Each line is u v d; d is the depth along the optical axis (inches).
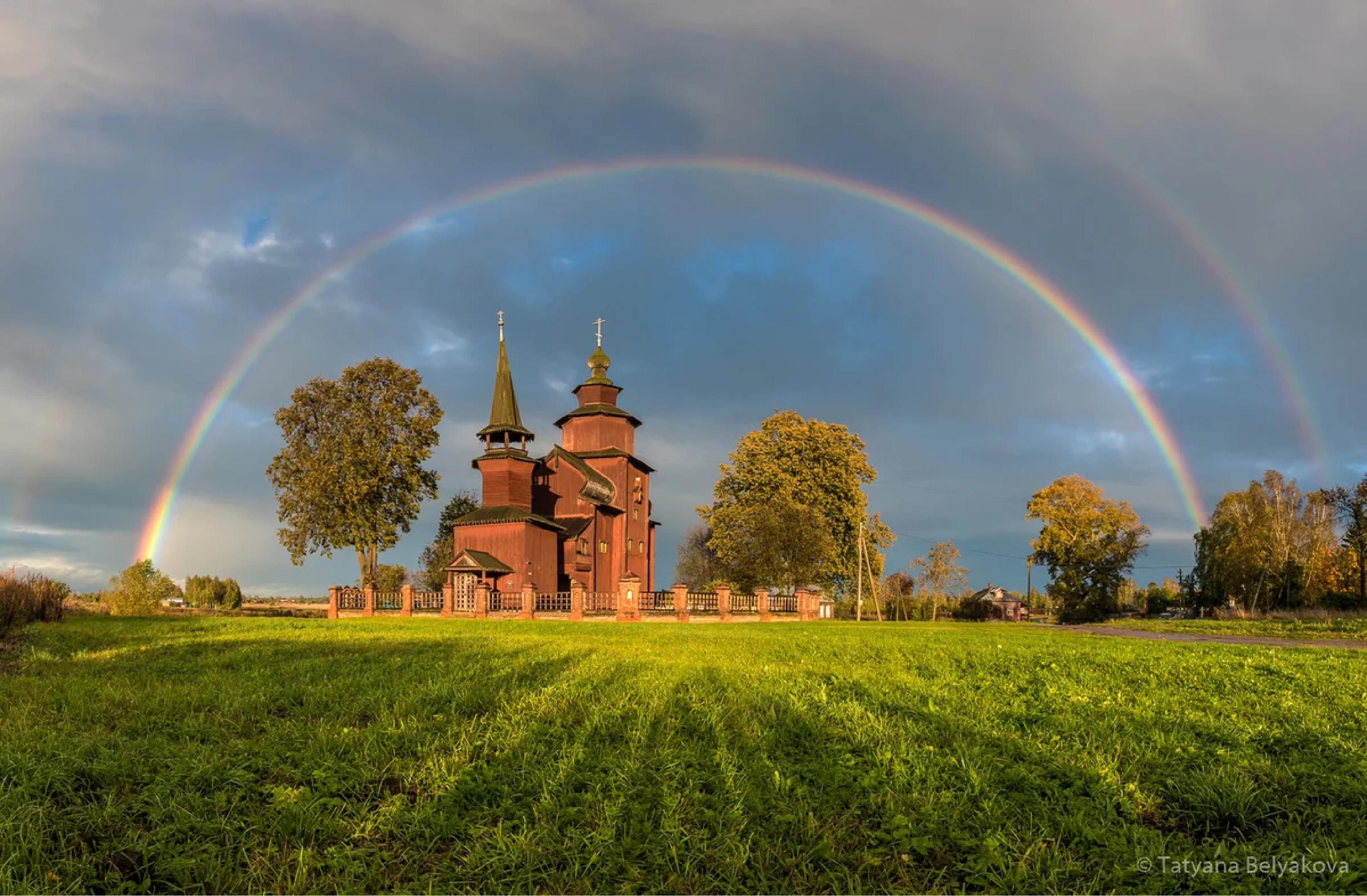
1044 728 309.4
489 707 345.4
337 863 184.7
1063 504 2667.3
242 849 190.9
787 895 174.2
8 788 219.3
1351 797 226.7
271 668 499.2
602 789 229.0
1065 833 203.6
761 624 1347.2
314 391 1989.4
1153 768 255.3
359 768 246.1
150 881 177.3
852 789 231.8
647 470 2503.7
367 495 1991.9
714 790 230.8
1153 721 329.7
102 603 1592.0
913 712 335.6
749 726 302.8
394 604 1788.9
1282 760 266.5
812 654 626.8
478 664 508.4
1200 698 399.2
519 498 2015.3
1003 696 397.1
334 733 289.1
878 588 2938.0
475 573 1801.2
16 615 879.7
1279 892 174.2
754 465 2233.0
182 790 225.0
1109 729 308.5
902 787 229.9
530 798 223.3
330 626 1066.7
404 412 2053.4
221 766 242.8
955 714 333.4
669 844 193.0
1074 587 2620.6
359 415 1963.6
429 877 179.6
